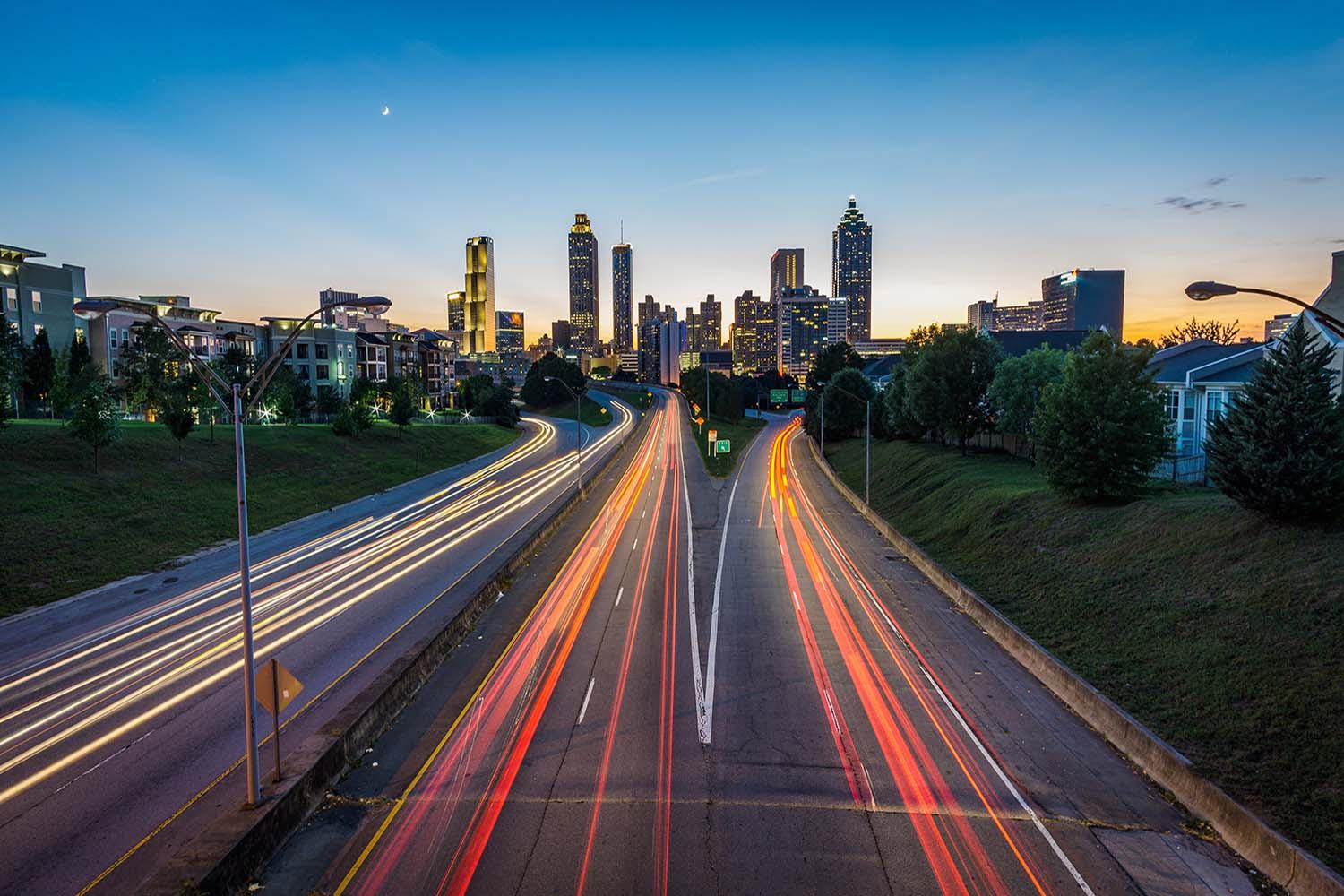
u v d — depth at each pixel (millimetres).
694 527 43312
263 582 29953
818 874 11695
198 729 16781
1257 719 15648
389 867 11805
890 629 24156
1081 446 30969
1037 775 14930
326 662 21016
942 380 55625
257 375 12953
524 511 47906
